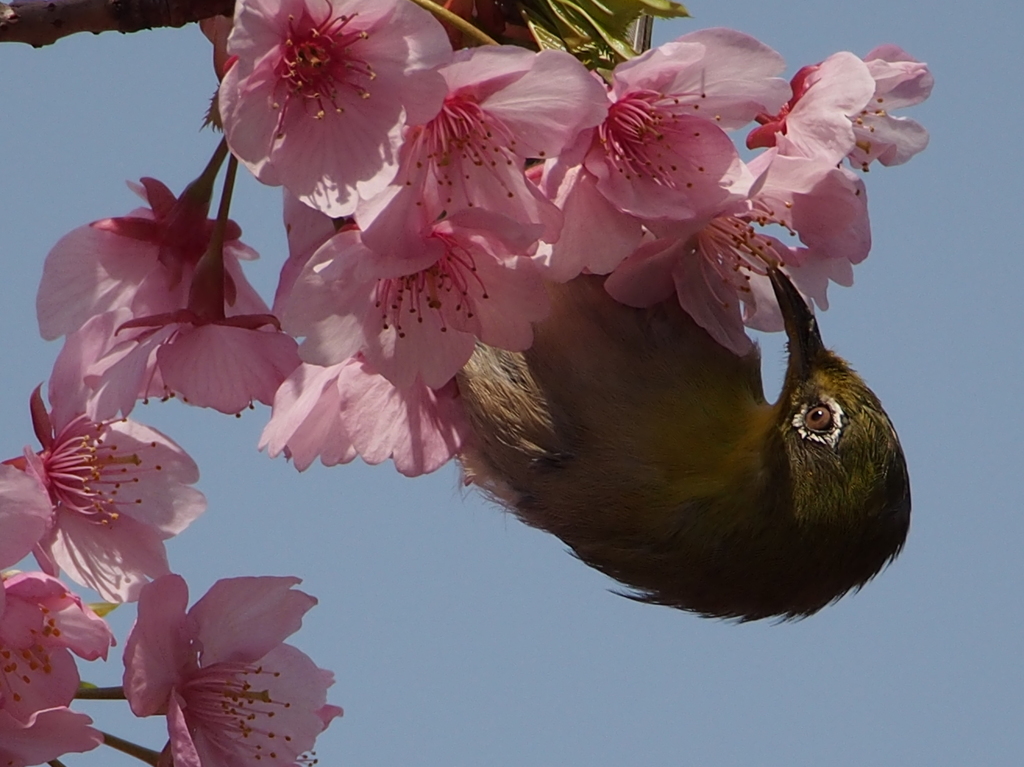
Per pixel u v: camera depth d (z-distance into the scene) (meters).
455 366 6.24
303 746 6.59
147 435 6.80
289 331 6.04
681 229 6.15
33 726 5.94
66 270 7.07
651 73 6.03
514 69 5.62
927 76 7.24
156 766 6.24
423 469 7.30
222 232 6.73
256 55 5.50
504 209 5.81
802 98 6.72
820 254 7.46
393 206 5.66
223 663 6.45
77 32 6.57
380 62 5.54
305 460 7.30
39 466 6.41
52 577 6.18
